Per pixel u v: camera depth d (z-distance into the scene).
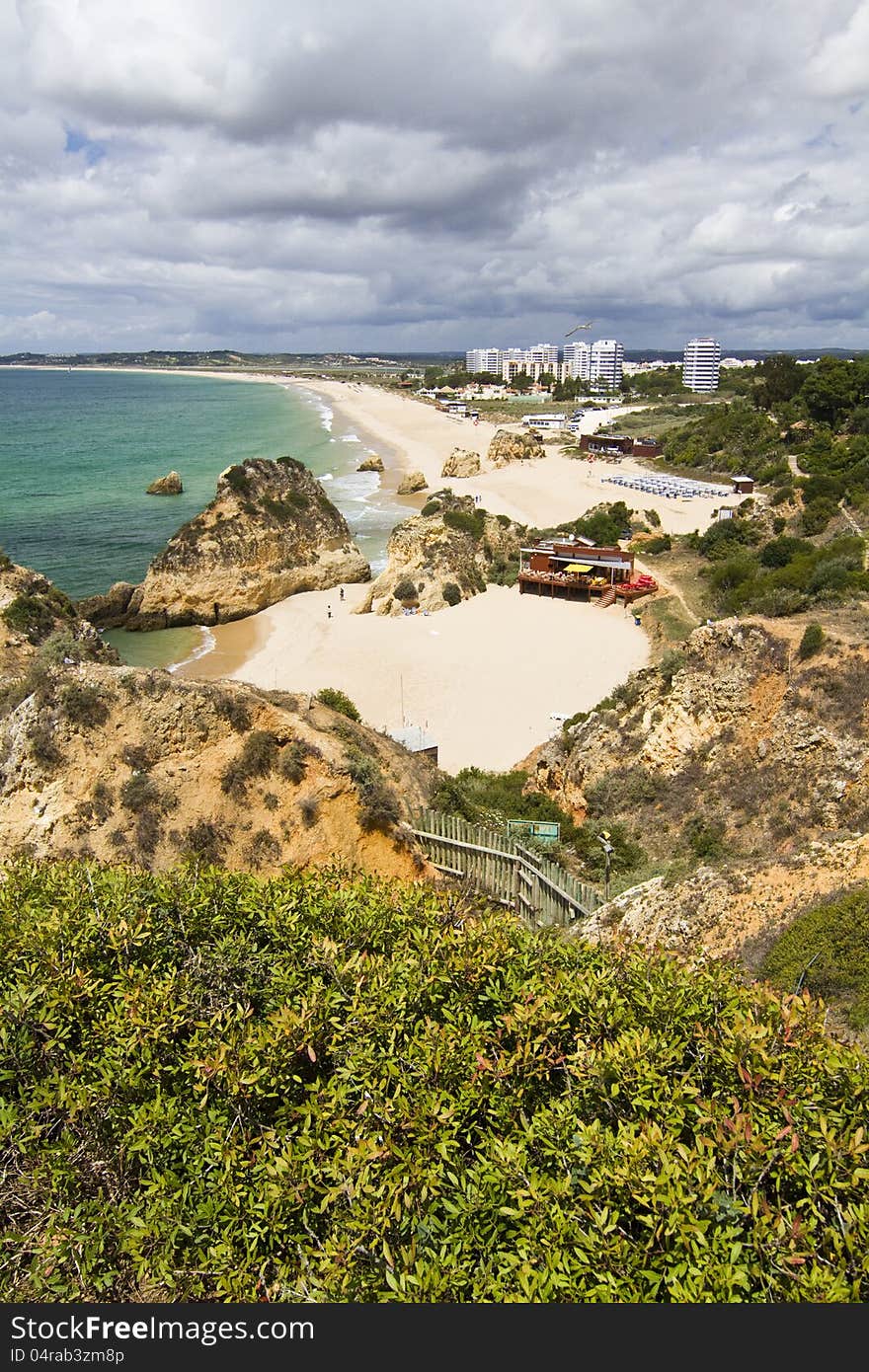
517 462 141.88
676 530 91.94
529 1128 9.21
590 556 71.62
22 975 11.46
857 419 103.50
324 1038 10.77
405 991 11.34
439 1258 7.93
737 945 17.45
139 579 76.56
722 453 122.19
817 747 27.64
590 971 11.66
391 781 27.22
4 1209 9.26
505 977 11.79
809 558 55.06
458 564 72.94
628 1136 8.57
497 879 24.27
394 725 47.53
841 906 16.56
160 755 24.06
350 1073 10.00
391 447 169.12
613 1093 9.38
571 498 112.69
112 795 23.55
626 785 31.84
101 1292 8.54
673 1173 8.05
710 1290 7.28
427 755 39.22
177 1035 11.13
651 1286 7.49
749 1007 10.80
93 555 83.31
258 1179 9.07
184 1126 9.70
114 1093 10.05
